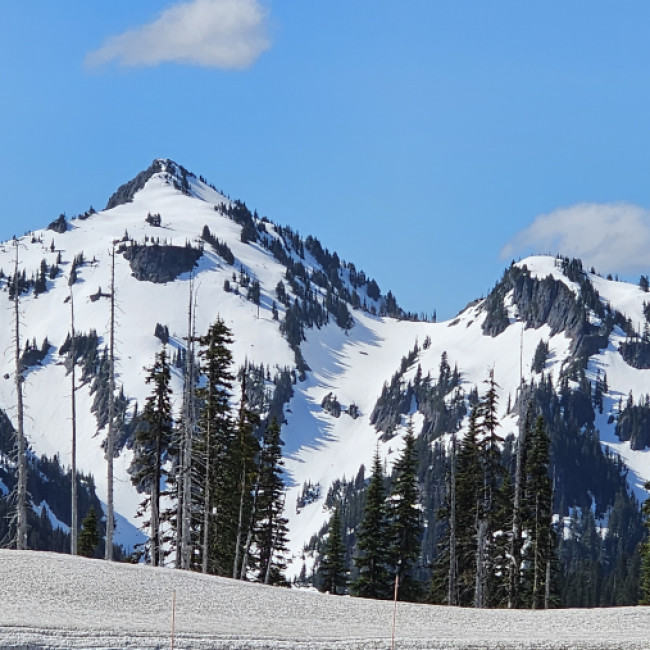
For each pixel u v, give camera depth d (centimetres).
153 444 7156
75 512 6406
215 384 7256
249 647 3475
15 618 3659
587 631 4134
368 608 4612
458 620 4388
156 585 4647
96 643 3375
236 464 7525
